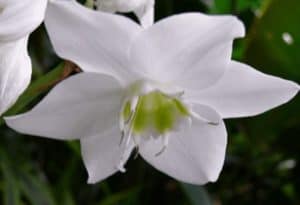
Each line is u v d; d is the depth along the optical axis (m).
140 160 0.37
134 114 0.23
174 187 0.39
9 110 0.24
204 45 0.20
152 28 0.20
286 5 0.33
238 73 0.22
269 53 0.34
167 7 0.35
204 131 0.23
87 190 0.38
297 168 0.41
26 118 0.21
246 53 0.35
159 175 0.38
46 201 0.32
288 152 0.39
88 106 0.22
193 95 0.22
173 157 0.24
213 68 0.21
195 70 0.21
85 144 0.23
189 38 0.20
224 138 0.23
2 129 0.36
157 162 0.24
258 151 0.42
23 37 0.21
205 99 0.22
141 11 0.23
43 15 0.20
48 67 0.37
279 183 0.43
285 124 0.36
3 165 0.32
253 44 0.34
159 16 0.35
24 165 0.34
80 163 0.37
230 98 0.22
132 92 0.22
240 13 0.39
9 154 0.34
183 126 0.22
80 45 0.20
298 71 0.34
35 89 0.24
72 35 0.20
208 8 0.37
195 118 0.22
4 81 0.21
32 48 0.36
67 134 0.22
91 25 0.20
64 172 0.35
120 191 0.37
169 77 0.22
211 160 0.23
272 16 0.33
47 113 0.22
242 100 0.22
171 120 0.23
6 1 0.20
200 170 0.24
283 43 0.34
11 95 0.21
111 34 0.20
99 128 0.23
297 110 0.35
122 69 0.21
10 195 0.31
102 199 0.38
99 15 0.19
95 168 0.24
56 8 0.19
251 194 0.43
